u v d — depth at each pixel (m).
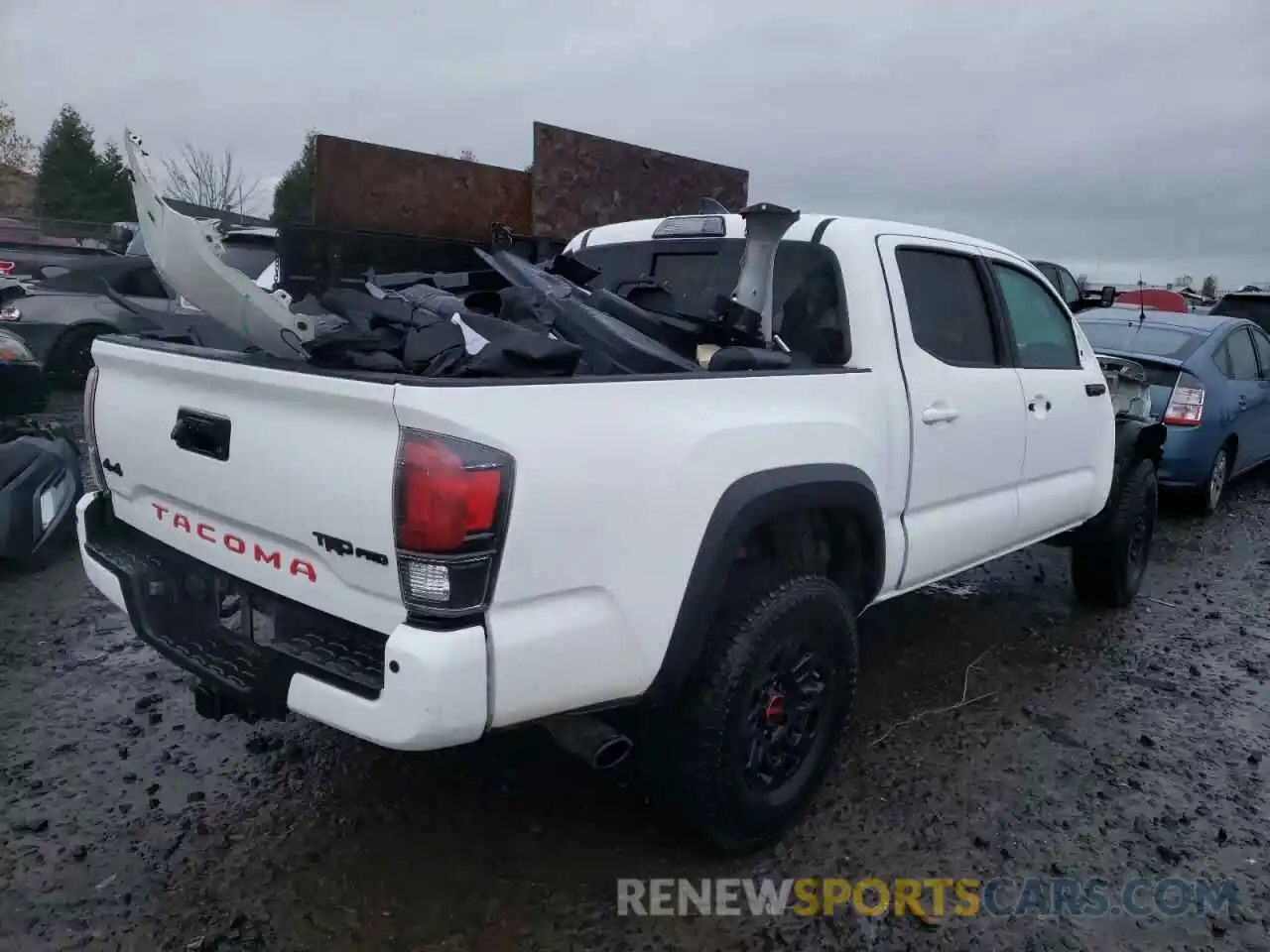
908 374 3.61
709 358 3.27
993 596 5.86
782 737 3.10
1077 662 4.87
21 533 5.32
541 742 3.73
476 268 5.03
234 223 7.61
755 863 3.12
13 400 6.36
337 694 2.41
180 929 2.70
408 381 2.27
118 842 3.08
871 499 3.36
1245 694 4.57
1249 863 3.24
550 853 3.11
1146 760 3.89
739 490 2.82
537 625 2.43
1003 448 4.17
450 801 3.38
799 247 3.66
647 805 3.29
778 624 2.93
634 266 4.30
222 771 3.53
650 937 2.76
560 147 5.54
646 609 2.64
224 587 2.92
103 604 5.12
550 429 2.40
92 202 41.88
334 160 4.79
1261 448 9.05
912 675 4.63
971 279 4.17
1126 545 5.42
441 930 2.74
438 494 2.23
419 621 2.32
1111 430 5.11
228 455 2.72
